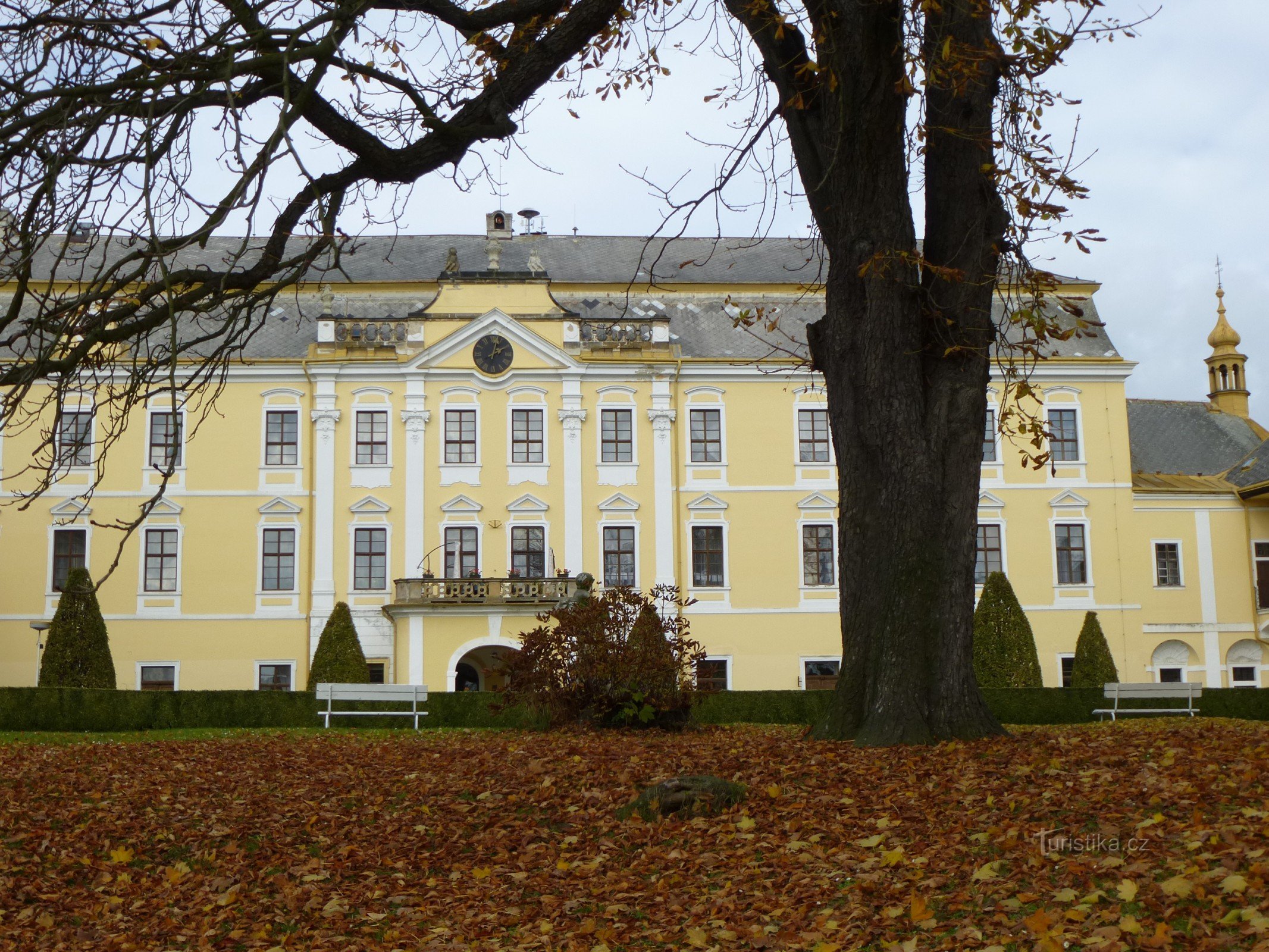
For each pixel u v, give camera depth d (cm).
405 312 4753
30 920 1014
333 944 938
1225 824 934
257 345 4559
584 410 4553
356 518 4441
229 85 1034
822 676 4528
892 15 1438
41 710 2895
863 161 1534
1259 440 5134
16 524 4338
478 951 888
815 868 980
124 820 1305
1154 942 745
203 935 961
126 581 4372
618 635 2153
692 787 1188
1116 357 4719
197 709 3034
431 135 1374
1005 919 826
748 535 4572
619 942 891
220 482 4438
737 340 4769
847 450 1578
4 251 1123
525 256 5069
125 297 1186
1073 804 1057
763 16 1533
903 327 1558
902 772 1271
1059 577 4638
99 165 1057
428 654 4247
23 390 1085
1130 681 4588
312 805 1353
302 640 4391
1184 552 4678
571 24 1419
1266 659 4662
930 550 1524
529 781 1395
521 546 4488
